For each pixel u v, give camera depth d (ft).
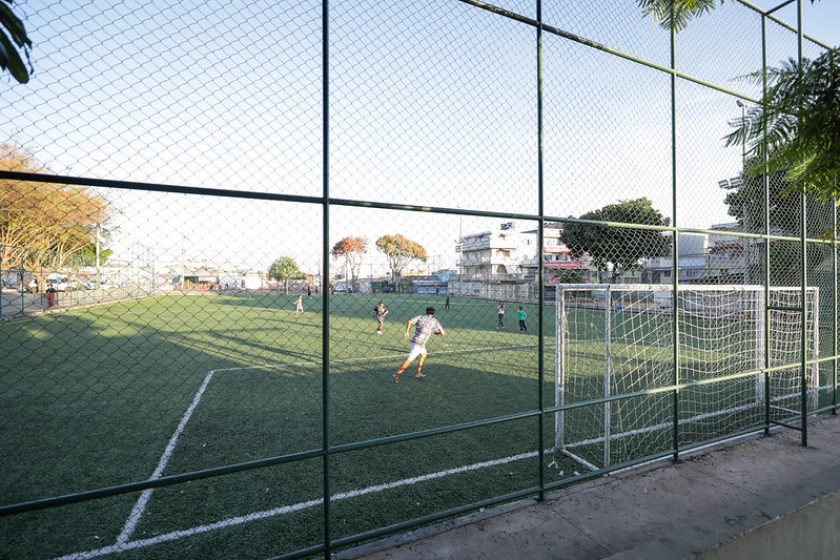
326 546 9.52
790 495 10.57
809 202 21.34
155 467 16.20
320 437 19.24
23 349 40.27
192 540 11.62
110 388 28.07
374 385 29.12
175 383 29.55
